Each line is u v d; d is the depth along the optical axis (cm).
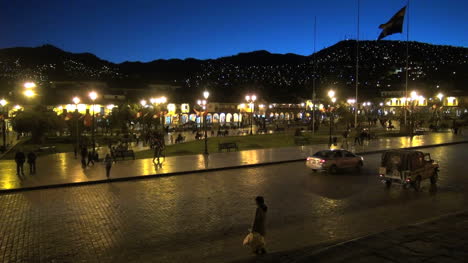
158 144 2431
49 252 825
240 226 1009
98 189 1567
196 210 1186
